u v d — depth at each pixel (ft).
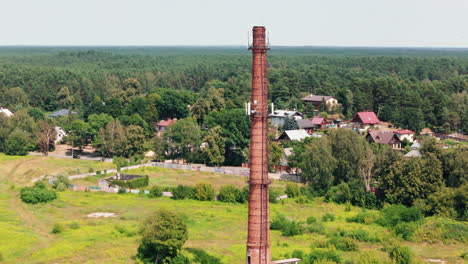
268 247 211.41
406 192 353.72
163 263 243.40
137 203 368.68
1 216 319.68
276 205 370.94
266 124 209.46
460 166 354.33
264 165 209.05
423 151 383.65
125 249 262.26
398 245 259.19
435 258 263.90
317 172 400.47
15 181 442.09
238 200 380.37
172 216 247.29
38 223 309.83
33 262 243.19
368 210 359.25
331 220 333.21
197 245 274.57
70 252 255.91
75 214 335.06
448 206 334.44
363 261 237.25
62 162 510.58
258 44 207.31
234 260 251.19
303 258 247.70
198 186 386.52
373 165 388.37
